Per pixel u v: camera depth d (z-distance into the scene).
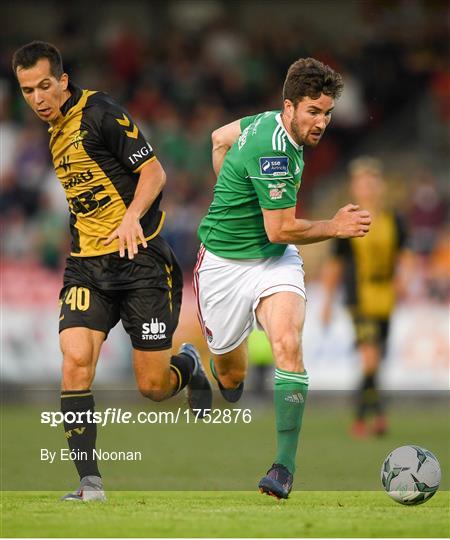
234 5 79.88
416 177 69.19
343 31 78.50
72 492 20.92
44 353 53.03
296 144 20.55
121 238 20.44
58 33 76.88
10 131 66.31
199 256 23.25
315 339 52.31
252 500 20.48
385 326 38.44
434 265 57.22
